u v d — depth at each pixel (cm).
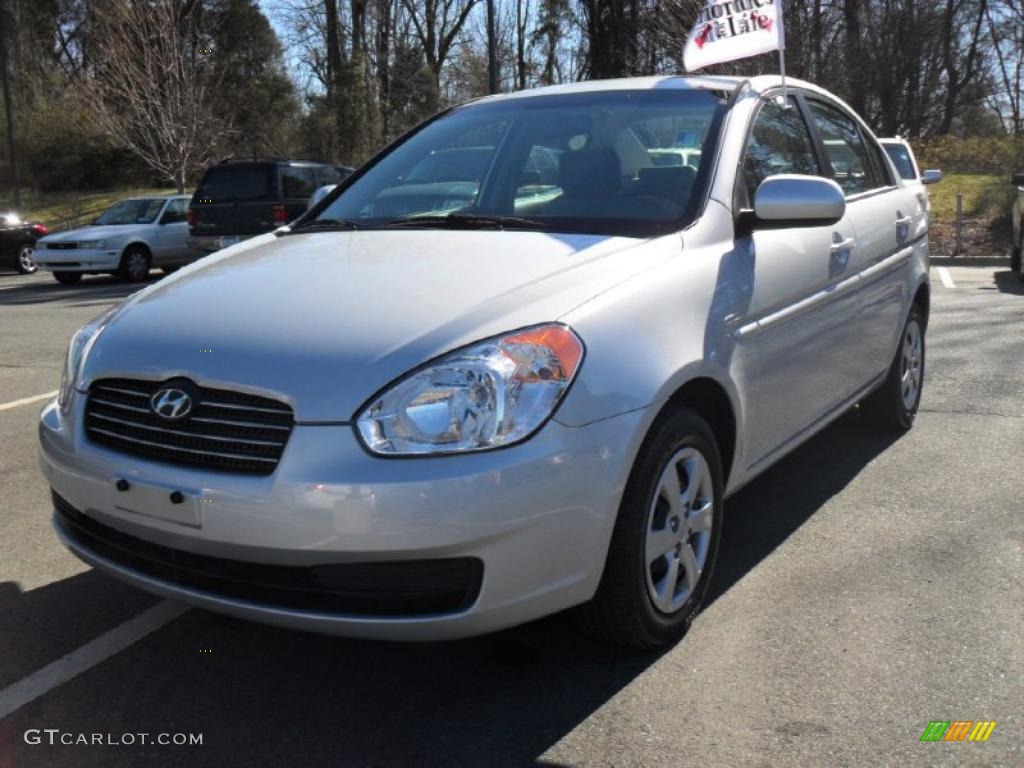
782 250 354
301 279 295
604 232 321
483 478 235
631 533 272
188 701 279
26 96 4084
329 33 3169
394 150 429
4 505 441
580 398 252
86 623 327
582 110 393
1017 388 630
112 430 272
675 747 252
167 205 1727
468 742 256
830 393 412
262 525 240
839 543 384
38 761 250
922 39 2286
